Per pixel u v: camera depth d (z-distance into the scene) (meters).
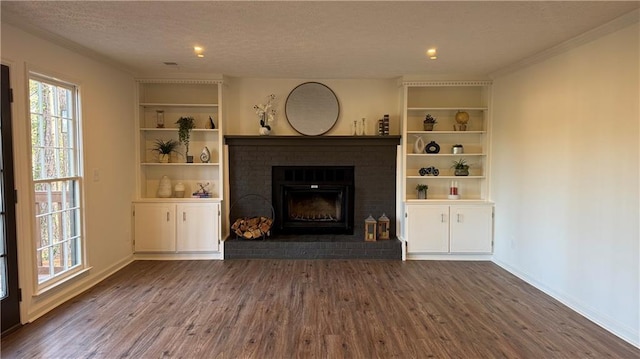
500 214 4.96
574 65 3.52
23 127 3.13
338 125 5.56
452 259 5.22
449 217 5.18
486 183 5.29
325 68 4.78
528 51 3.90
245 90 5.51
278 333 3.04
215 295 3.84
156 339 2.93
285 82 5.51
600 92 3.21
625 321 2.97
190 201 5.11
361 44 3.70
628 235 2.94
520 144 4.45
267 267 4.79
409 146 5.49
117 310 3.46
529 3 2.66
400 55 4.09
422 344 2.88
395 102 5.55
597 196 3.25
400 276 4.48
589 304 3.35
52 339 2.91
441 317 3.36
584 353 2.76
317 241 5.20
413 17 2.95
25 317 3.15
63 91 3.72
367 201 5.54
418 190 5.43
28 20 3.01
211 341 2.90
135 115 5.09
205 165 5.42
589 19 2.97
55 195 3.60
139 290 3.97
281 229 5.56
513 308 3.57
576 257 3.51
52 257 3.56
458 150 5.28
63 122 3.71
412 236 5.18
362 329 3.12
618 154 3.03
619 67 3.01
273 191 5.53
